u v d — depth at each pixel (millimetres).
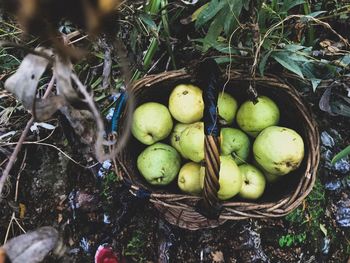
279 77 785
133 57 943
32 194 994
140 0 826
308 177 730
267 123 766
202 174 726
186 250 908
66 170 995
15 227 972
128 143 801
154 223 926
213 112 663
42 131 1018
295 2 837
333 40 977
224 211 720
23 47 456
